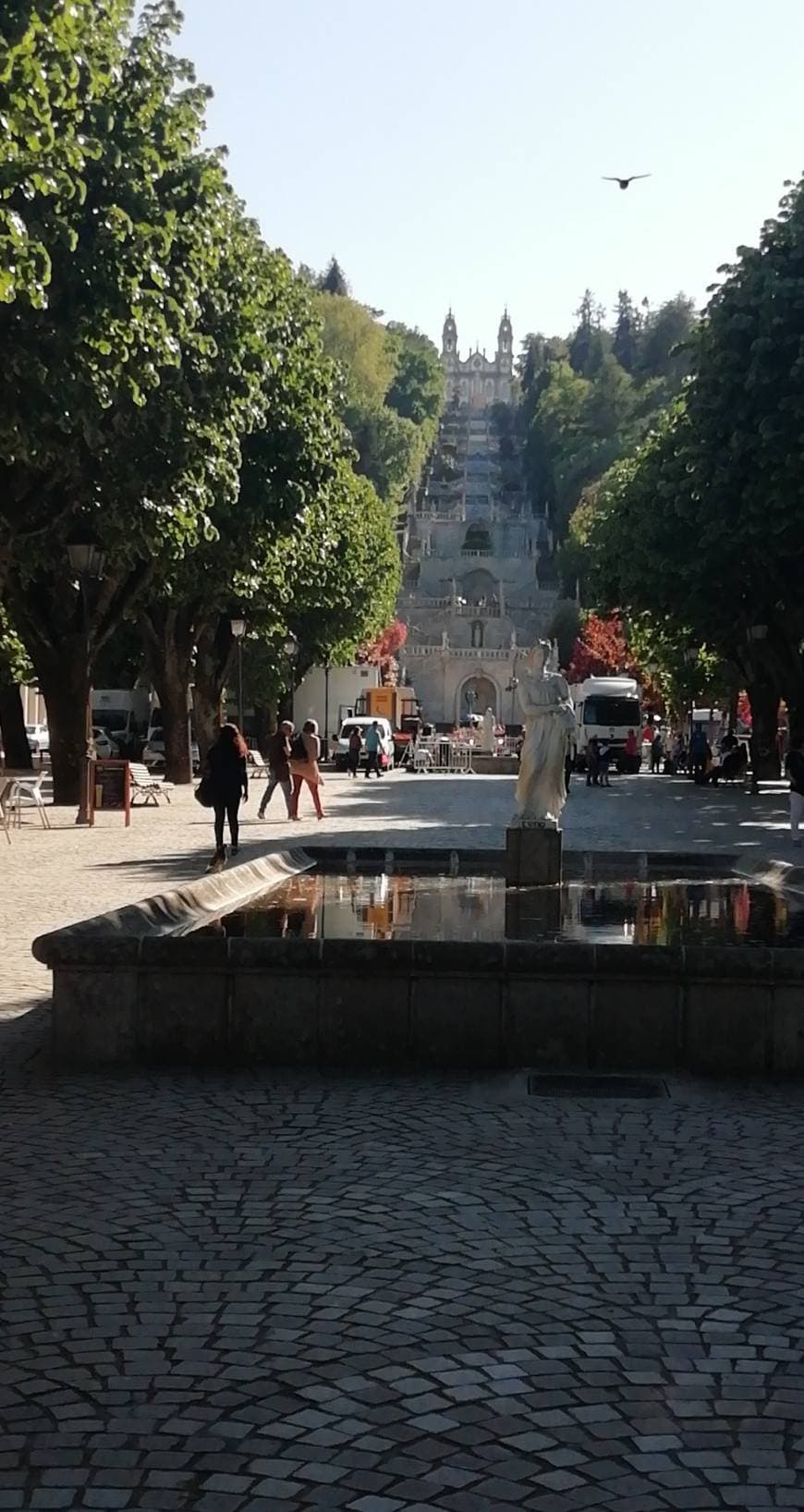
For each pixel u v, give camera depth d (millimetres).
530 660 14984
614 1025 9195
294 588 46875
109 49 20922
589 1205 6559
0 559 25031
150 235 20109
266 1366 4828
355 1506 3961
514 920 11734
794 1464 4227
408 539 167000
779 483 31875
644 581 45219
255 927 10992
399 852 17516
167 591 33531
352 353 132000
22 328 19141
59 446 21500
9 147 14570
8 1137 7602
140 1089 8672
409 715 90312
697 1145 7578
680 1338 5094
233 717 66312
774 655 42719
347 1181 6871
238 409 26438
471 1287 5535
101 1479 4098
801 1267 5812
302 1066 9250
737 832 27891
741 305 32438
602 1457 4246
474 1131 7797
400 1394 4633
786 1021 9078
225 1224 6238
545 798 14883
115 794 28344
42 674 33188
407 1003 9211
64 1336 5059
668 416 48219
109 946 9211
